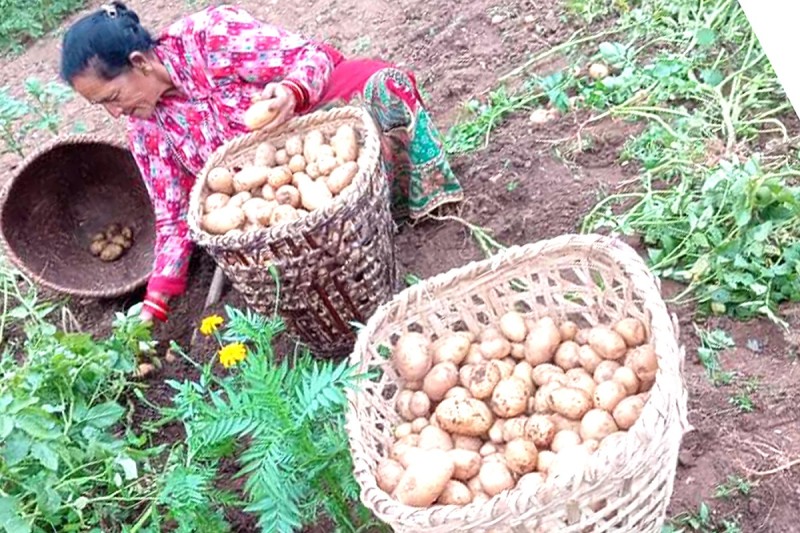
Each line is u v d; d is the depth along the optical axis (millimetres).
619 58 3436
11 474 2262
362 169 2457
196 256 3379
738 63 3295
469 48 3875
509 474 1893
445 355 2158
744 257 2551
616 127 3219
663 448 1666
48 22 5570
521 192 3100
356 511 2234
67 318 3305
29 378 2467
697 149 2953
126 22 2592
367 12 4387
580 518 1655
